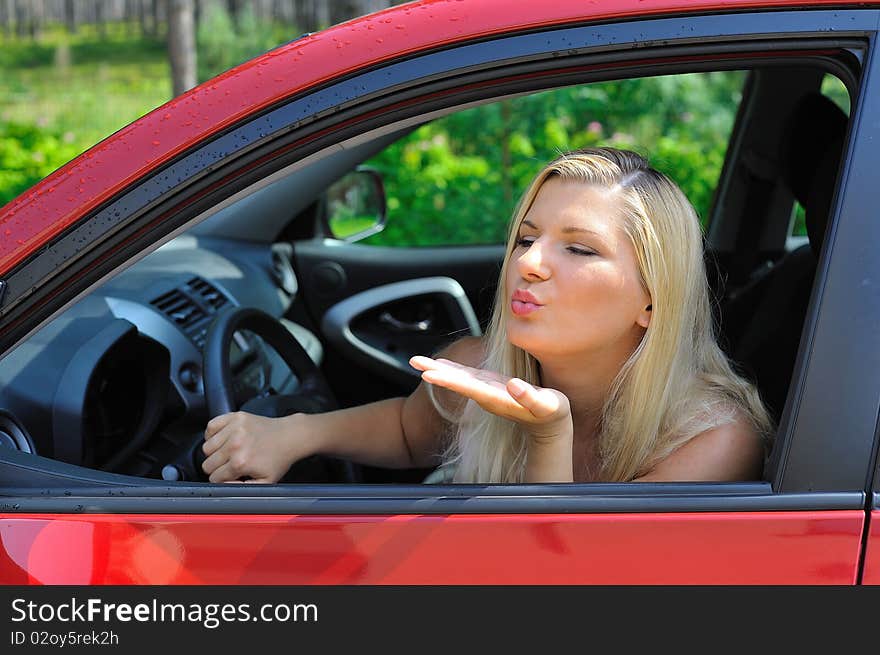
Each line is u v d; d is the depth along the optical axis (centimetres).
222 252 268
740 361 205
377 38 126
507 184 555
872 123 120
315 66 126
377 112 126
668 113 579
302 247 297
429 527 121
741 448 140
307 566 122
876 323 118
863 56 122
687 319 140
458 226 535
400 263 302
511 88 126
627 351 140
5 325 125
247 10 934
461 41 125
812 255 196
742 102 267
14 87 900
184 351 195
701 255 142
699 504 120
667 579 120
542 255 131
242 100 126
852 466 119
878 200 119
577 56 124
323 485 125
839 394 119
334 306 277
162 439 183
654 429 140
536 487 123
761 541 118
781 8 123
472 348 171
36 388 163
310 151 127
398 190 539
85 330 179
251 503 124
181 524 123
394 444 174
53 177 127
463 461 152
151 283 218
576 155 138
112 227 124
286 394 196
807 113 201
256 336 212
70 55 1012
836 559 118
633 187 134
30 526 125
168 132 126
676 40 123
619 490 122
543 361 139
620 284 131
